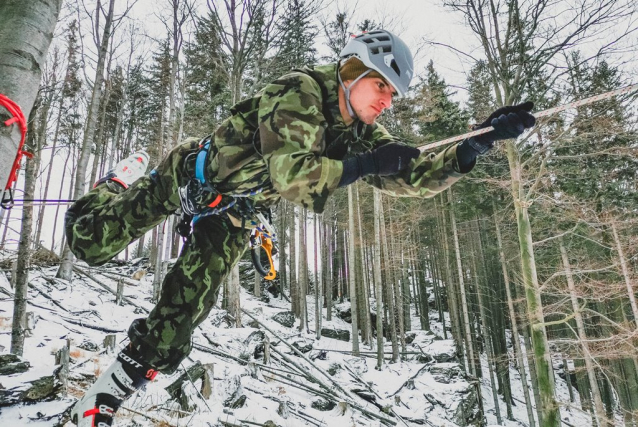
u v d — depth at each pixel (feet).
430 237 97.60
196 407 19.48
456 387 52.34
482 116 36.09
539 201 33.50
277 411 25.81
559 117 32.48
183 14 49.08
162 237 51.83
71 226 5.77
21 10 4.41
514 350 63.93
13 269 37.65
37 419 13.60
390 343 77.30
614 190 45.68
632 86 4.19
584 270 32.17
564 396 86.38
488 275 89.86
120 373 5.42
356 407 34.83
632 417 47.70
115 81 76.79
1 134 3.94
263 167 5.20
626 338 33.14
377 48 4.71
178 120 62.34
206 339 35.04
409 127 67.41
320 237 85.10
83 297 41.34
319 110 4.49
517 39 31.60
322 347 60.64
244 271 96.07
